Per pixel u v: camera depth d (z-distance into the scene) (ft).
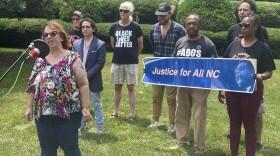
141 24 49.16
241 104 14.61
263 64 14.37
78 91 11.66
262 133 19.16
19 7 34.96
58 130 11.63
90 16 47.03
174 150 16.83
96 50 17.60
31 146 17.16
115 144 17.49
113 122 20.57
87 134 18.65
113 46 20.84
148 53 46.62
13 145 17.24
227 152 16.69
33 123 20.20
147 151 16.75
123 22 20.43
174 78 16.02
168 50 18.52
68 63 11.46
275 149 17.25
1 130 19.17
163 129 19.71
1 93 26.20
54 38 11.43
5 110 22.38
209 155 16.22
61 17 46.80
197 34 15.93
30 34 48.67
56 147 12.14
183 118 16.98
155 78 16.52
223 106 23.82
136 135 18.84
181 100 16.66
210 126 20.10
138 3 51.11
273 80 31.81
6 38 49.52
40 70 11.56
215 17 45.44
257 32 15.05
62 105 11.38
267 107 24.07
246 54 14.46
